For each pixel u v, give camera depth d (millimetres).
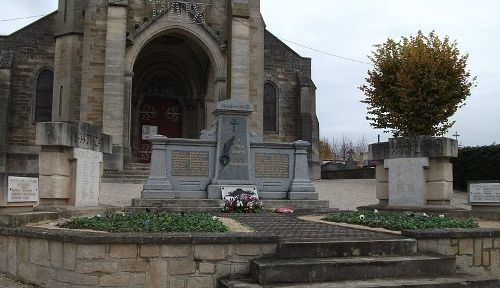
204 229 8930
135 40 29797
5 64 32750
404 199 15102
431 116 26594
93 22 29844
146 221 9227
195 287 7961
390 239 9047
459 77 26750
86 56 29641
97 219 9617
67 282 7945
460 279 8188
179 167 17531
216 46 31453
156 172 17219
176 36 32344
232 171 17828
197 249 8016
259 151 18391
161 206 16484
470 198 14102
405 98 26516
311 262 7965
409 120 26984
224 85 31375
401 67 26891
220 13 32688
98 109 29484
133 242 7777
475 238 9492
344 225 11547
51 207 12352
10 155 31828
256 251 8289
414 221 10781
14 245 9398
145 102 35750
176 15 30719
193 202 16844
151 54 34594
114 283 7711
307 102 37375
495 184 13727
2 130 32125
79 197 13359
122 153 27828
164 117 35938
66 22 31641
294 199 18125
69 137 12930
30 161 31984
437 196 14773
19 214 10172
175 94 36281
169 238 7887
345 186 27188
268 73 37844
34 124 33719
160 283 7836
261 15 33438
